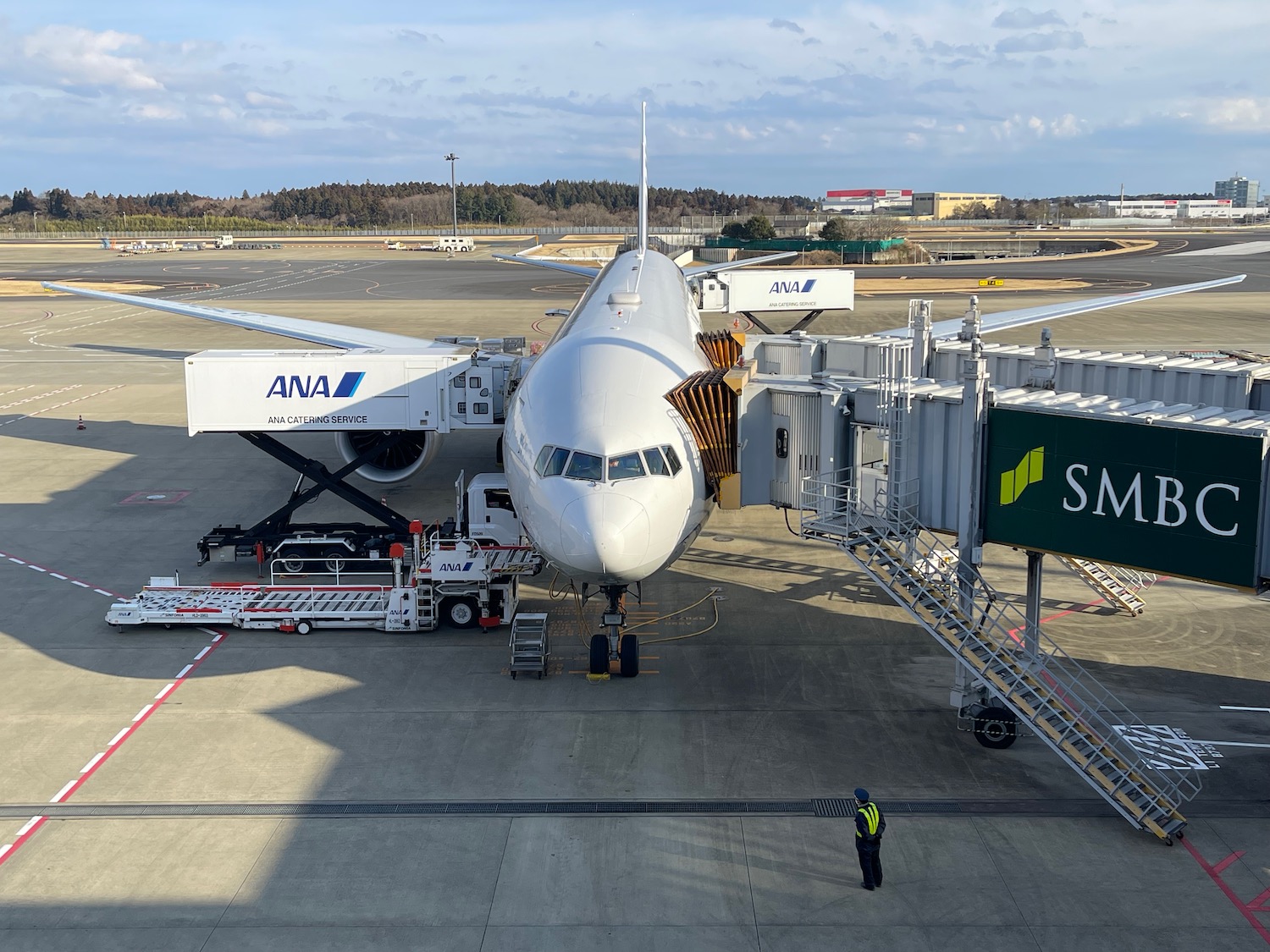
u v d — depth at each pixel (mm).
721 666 24016
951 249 187625
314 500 37219
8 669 23938
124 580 29719
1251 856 16750
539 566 26578
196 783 19078
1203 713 21453
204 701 22375
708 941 14805
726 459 22922
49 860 16781
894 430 20828
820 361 31609
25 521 34906
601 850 17000
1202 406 22062
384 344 45344
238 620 26219
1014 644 20375
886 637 25594
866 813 15734
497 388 32562
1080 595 28312
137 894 15922
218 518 35281
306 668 24078
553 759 19875
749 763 19672
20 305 104062
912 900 15711
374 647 25344
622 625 23297
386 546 31266
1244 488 16703
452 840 17281
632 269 38188
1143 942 14766
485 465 42406
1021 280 118500
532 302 100500
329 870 16500
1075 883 16109
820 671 23719
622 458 20609
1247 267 132625
